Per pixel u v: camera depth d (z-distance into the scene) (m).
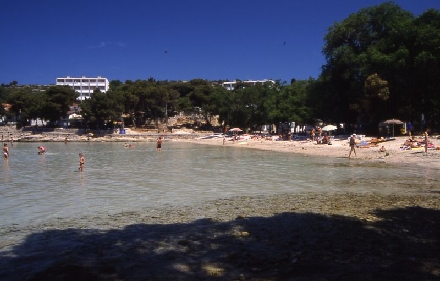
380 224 12.20
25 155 53.91
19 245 10.72
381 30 64.81
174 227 12.59
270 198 18.27
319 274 7.74
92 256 9.56
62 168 34.72
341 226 12.01
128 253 9.74
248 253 9.45
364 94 61.03
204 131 125.31
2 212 15.63
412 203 16.09
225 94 111.00
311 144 61.06
